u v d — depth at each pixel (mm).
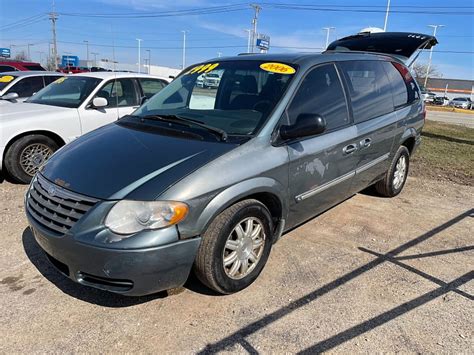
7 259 3475
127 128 3436
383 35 7586
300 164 3285
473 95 70500
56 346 2477
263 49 36281
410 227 4441
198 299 2973
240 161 2838
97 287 2592
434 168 7371
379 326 2719
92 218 2494
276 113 3195
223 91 3645
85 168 2807
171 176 2602
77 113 6062
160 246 2477
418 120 5414
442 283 3281
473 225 4559
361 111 4160
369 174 4496
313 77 3602
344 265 3529
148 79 7078
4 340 2516
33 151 5684
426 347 2527
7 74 8773
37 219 2787
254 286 3152
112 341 2529
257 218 3023
